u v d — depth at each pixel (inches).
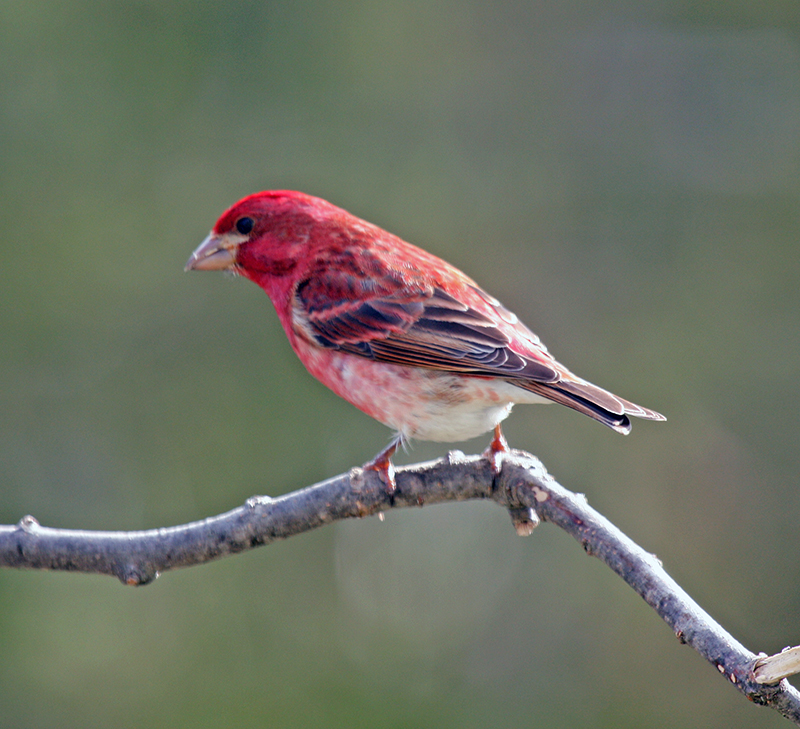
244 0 564.4
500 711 506.0
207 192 550.3
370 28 584.1
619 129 615.8
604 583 537.6
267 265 328.5
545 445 553.3
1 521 507.8
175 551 254.1
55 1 544.4
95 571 253.8
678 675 515.5
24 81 538.6
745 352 569.6
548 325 585.0
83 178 538.9
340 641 496.1
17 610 457.4
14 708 447.8
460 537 546.3
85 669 458.3
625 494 548.4
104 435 521.3
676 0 633.6
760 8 629.0
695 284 586.6
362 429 516.4
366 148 580.4
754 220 595.5
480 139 603.5
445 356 291.0
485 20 607.8
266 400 521.3
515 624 532.7
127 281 536.4
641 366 573.3
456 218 590.6
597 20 631.8
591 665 525.0
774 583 538.0
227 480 512.4
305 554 504.7
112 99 548.1
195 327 532.7
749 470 549.3
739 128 617.9
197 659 470.3
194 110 556.1
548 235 596.7
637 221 602.2
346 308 307.0
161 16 555.2
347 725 471.5
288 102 568.4
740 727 502.9
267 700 466.6
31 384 522.6
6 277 526.9
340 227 327.0
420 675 504.1
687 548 545.6
